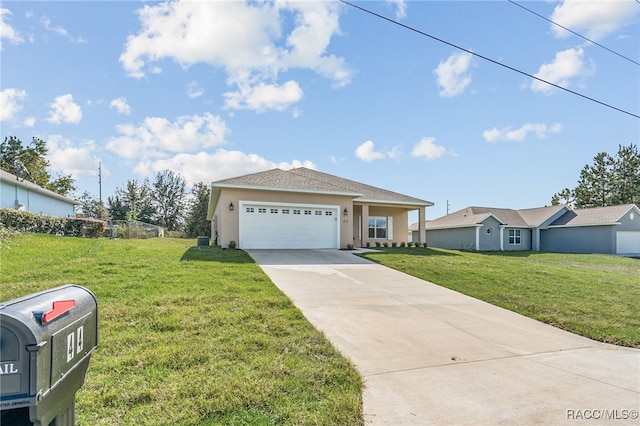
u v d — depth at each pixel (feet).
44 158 124.98
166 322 17.66
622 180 122.52
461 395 12.50
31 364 4.85
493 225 94.58
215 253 43.16
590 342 19.70
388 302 25.55
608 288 33.45
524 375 14.48
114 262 33.09
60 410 5.78
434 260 46.85
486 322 22.17
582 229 91.45
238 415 10.32
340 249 56.03
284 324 18.63
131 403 10.67
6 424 5.27
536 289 31.81
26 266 30.12
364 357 15.66
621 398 12.66
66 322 5.86
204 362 13.70
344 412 10.77
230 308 20.65
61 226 64.90
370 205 70.64
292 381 12.55
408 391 12.68
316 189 55.42
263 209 53.57
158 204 158.92
